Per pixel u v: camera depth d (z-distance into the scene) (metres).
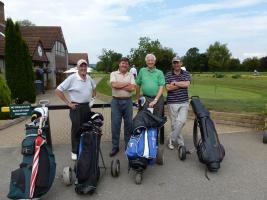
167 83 4.34
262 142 4.72
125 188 3.20
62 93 3.79
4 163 3.96
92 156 3.04
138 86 4.34
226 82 17.78
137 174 3.29
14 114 3.93
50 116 6.99
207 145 3.60
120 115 4.15
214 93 10.75
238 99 8.45
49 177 2.82
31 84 10.01
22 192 2.67
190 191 3.11
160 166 3.80
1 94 6.71
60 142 4.86
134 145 3.26
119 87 4.04
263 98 8.84
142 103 3.69
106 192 3.11
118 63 4.21
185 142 4.80
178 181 3.35
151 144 3.29
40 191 2.74
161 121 3.46
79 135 3.21
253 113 5.89
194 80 20.38
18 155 4.26
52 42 19.23
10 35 9.73
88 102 3.87
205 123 3.77
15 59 9.74
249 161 3.91
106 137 5.10
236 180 3.35
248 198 2.94
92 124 3.21
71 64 35.62
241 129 5.55
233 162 3.88
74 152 3.96
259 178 3.39
